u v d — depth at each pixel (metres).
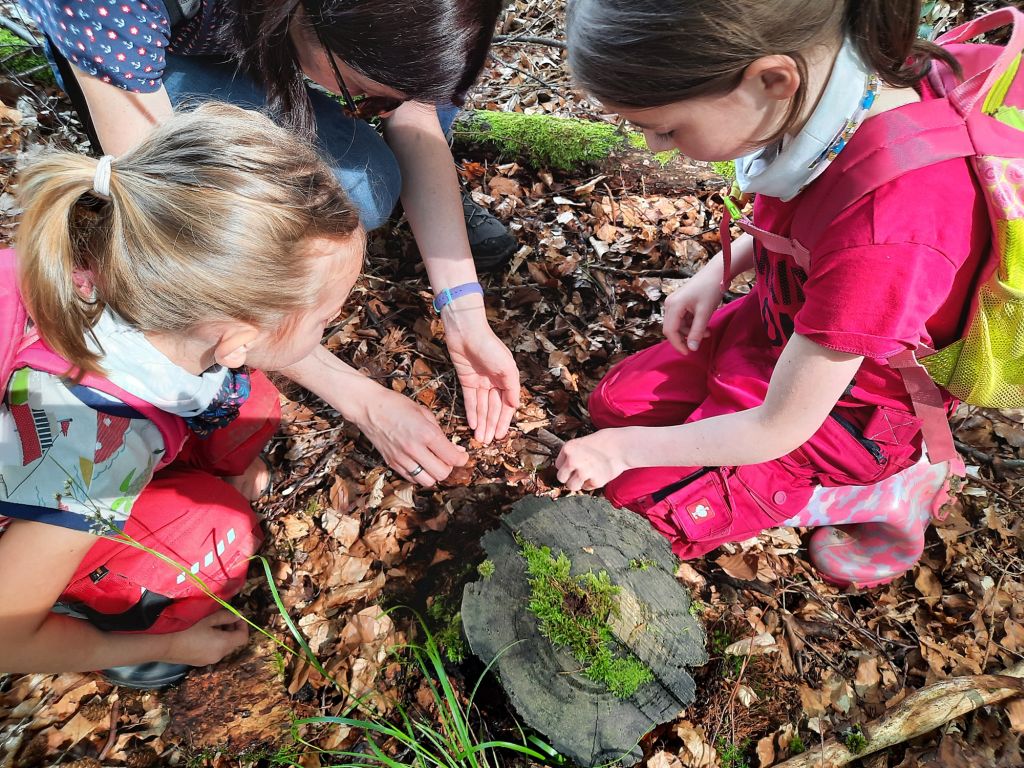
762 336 2.03
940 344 1.49
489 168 3.10
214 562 1.81
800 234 1.42
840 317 1.29
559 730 1.56
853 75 1.16
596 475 1.79
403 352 2.55
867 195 1.24
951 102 1.23
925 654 1.94
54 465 1.33
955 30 1.39
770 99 1.17
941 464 2.00
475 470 2.25
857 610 2.05
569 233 2.93
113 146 1.70
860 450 1.77
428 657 1.78
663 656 1.64
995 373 1.44
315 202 1.26
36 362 1.32
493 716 1.70
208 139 1.18
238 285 1.21
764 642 1.90
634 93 1.15
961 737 1.79
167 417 1.50
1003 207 1.19
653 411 2.25
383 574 1.97
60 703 1.77
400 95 1.52
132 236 1.16
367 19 1.32
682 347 2.20
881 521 2.00
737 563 2.11
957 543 2.17
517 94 3.73
